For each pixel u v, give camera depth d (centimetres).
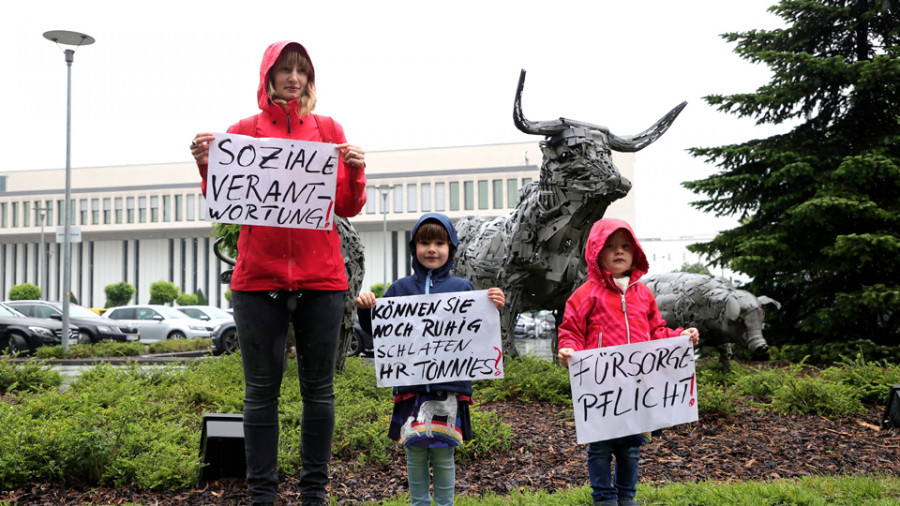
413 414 394
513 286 918
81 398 679
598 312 429
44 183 8219
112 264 7950
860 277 1392
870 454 579
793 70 1420
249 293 390
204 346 2248
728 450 584
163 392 786
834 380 879
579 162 816
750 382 870
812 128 1494
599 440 400
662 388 412
